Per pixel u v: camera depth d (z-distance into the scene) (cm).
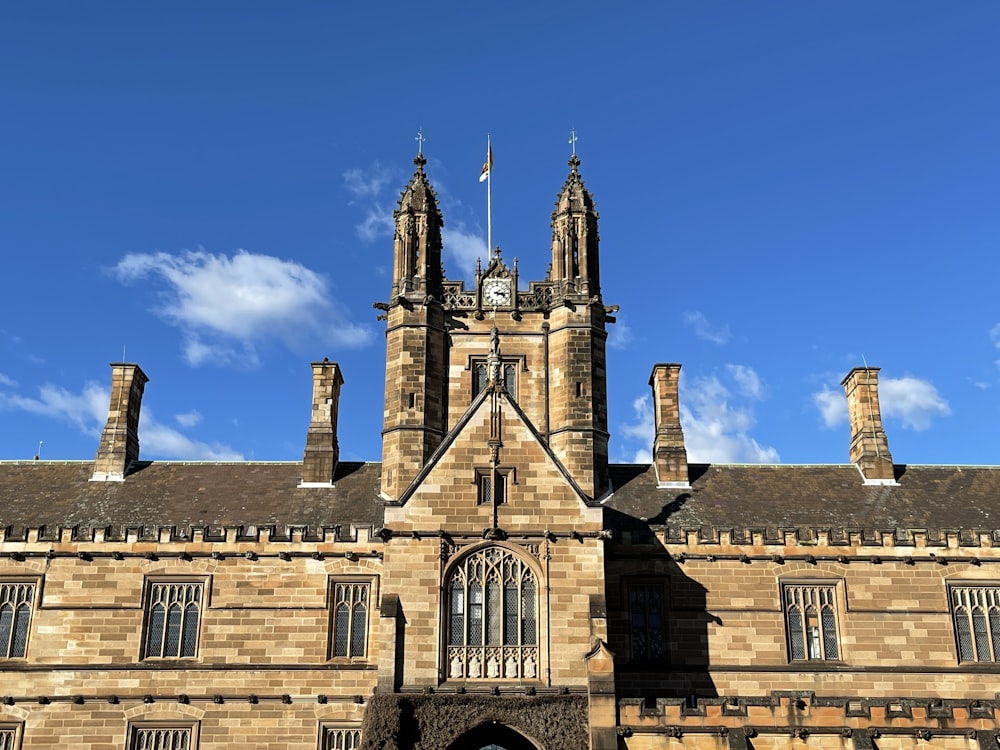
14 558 4547
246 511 4909
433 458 4209
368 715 3853
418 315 5275
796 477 5319
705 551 4612
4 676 4375
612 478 5278
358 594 4550
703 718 3778
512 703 3884
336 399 5469
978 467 5416
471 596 4069
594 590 4059
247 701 4388
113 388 5453
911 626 4519
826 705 3797
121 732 4338
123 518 4859
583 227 5475
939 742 3750
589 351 5247
